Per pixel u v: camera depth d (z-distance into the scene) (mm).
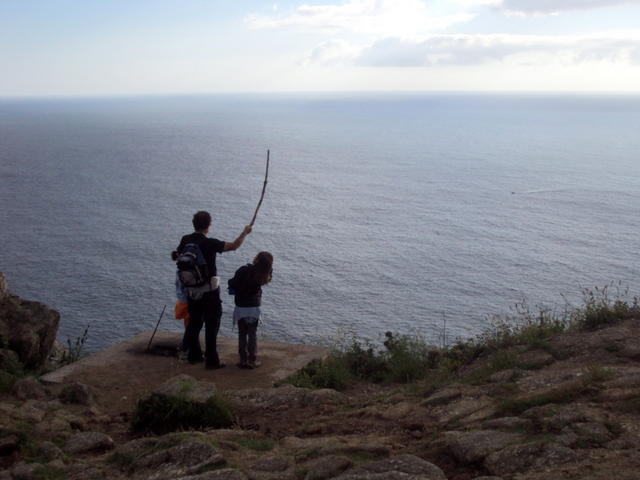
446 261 125438
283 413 6441
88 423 6355
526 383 6125
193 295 8273
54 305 94875
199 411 6039
